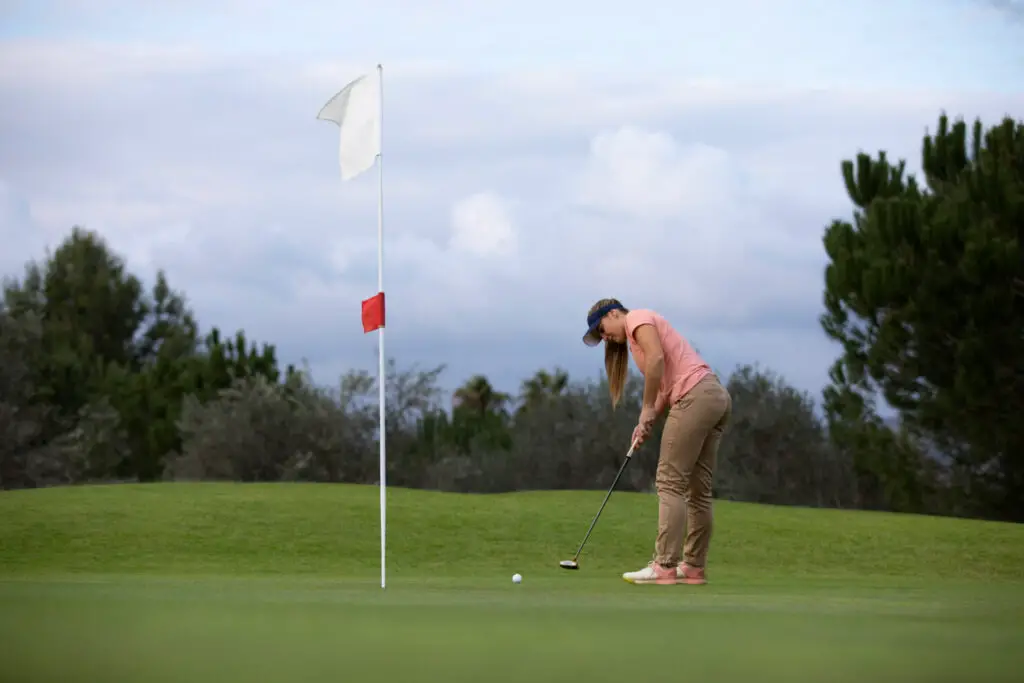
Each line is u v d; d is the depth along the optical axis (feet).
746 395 109.09
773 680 6.07
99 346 176.24
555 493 50.21
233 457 116.98
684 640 8.04
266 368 136.26
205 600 12.39
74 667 6.50
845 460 105.60
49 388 130.41
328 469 120.16
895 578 29.58
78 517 37.91
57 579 22.85
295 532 36.86
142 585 18.10
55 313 175.22
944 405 71.56
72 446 126.11
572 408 122.11
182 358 153.07
